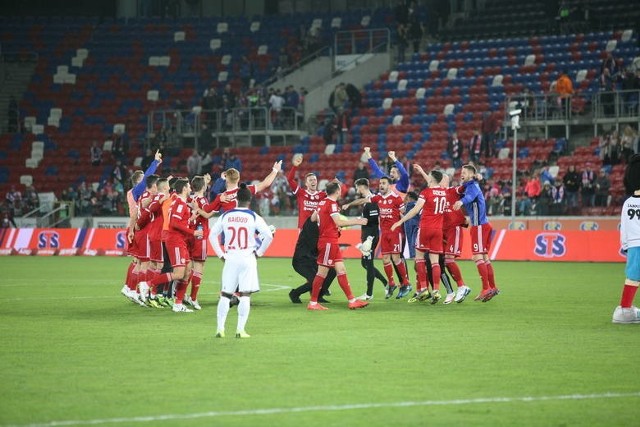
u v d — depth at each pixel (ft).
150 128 326.85
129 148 327.88
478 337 93.45
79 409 61.41
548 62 315.37
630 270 104.32
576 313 115.96
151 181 121.80
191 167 292.20
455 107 307.78
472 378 71.61
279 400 63.98
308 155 303.27
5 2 390.21
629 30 314.96
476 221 127.65
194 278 122.31
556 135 293.64
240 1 389.39
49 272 195.83
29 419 58.75
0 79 361.71
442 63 328.49
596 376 72.49
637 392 66.74
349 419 58.85
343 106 319.88
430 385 68.95
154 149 307.58
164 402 63.41
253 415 59.82
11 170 323.37
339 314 114.93
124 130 337.52
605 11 331.36
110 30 377.09
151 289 125.39
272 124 319.88
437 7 343.05
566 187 247.29
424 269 128.57
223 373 73.61
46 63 364.99
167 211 117.39
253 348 86.07
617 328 100.89
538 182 250.16
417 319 109.29
